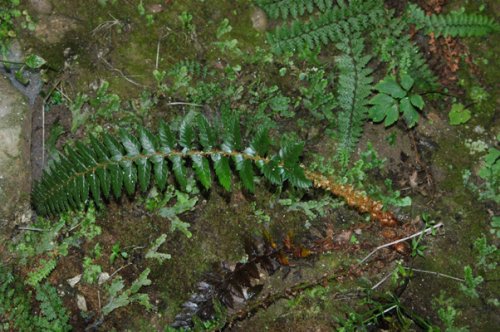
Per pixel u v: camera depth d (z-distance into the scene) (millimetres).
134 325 742
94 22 782
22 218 735
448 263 781
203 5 803
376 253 779
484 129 816
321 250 774
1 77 742
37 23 773
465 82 822
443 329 765
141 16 790
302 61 801
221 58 796
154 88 777
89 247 749
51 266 730
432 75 799
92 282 741
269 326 757
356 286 771
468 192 801
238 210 773
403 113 799
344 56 771
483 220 793
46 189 677
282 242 775
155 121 771
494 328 768
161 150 646
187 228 764
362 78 764
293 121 797
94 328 733
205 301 745
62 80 770
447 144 812
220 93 782
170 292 752
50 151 756
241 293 746
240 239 770
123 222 757
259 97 788
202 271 757
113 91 771
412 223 784
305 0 790
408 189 798
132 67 779
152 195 758
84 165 656
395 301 736
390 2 822
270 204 778
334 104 791
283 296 761
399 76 807
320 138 797
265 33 807
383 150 805
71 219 748
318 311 764
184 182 650
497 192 797
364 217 786
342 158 772
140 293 748
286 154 625
